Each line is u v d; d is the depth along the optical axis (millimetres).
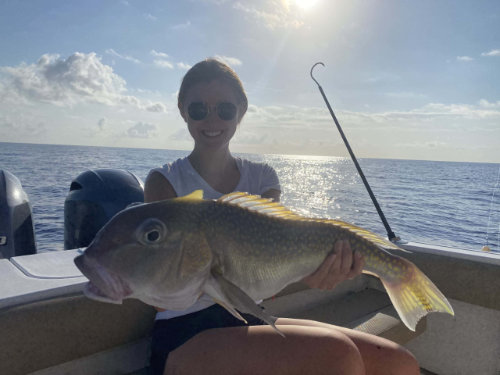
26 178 34469
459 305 3148
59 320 1911
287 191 39156
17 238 3730
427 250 3303
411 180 65750
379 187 48375
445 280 3121
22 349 1804
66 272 2238
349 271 1889
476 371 3066
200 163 2293
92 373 2154
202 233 1582
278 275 1747
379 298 3395
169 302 1578
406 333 2861
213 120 2180
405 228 19672
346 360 1609
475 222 21953
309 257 1804
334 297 3395
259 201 1755
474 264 2992
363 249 1898
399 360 1936
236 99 2279
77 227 3887
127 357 2270
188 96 2244
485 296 2928
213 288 1562
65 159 85750
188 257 1551
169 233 1530
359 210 25734
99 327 2053
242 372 1602
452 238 17281
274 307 2979
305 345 1634
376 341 1991
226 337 1716
